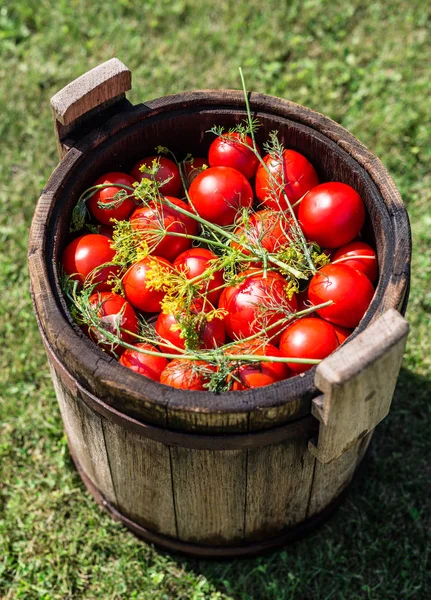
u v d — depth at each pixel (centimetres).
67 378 76
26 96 141
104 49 147
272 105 89
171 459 78
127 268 85
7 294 118
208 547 92
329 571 95
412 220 125
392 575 95
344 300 79
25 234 124
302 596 94
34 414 108
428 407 108
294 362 74
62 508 100
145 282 81
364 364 66
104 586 95
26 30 150
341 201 83
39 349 113
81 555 97
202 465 77
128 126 88
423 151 133
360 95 140
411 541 98
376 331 68
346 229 83
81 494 101
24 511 100
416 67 144
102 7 152
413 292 117
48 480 102
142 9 152
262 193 89
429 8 151
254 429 72
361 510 100
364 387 68
